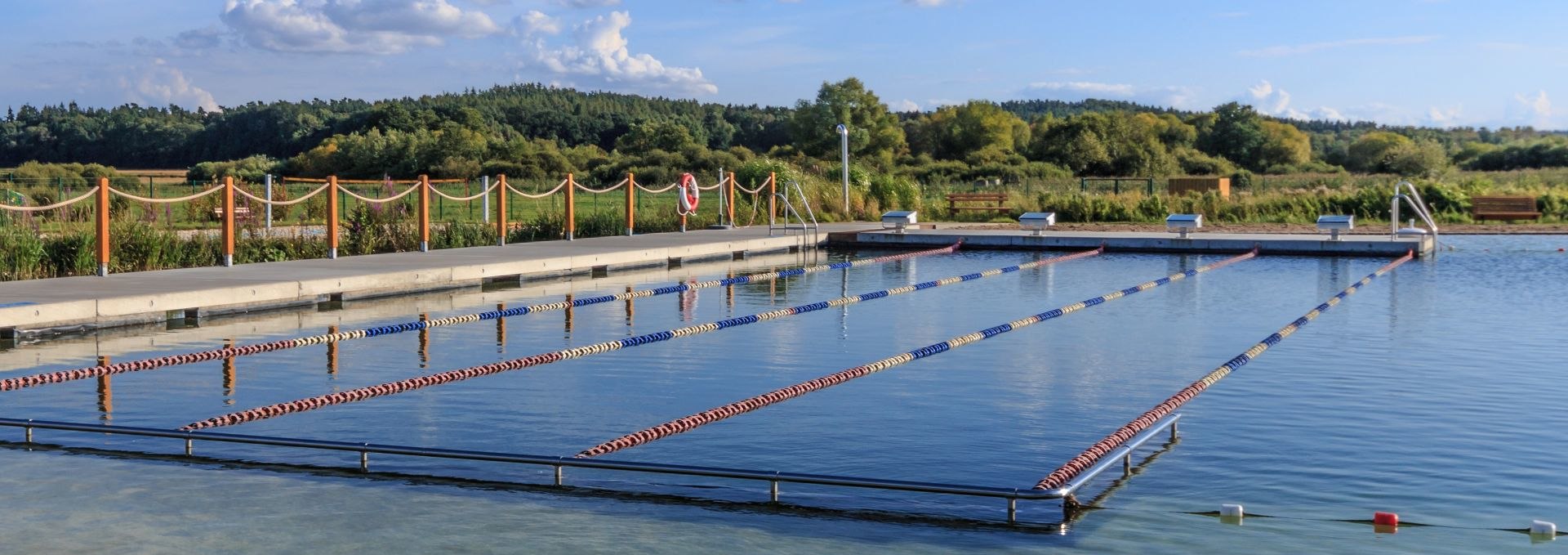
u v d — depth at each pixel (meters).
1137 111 111.31
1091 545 6.25
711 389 10.38
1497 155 69.25
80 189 40.78
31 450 8.18
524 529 6.52
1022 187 47.28
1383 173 67.56
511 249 21.88
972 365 11.63
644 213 29.70
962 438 8.55
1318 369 11.21
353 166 71.81
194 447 8.27
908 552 6.17
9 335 12.77
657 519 6.71
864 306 16.52
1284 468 7.69
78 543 6.25
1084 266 22.53
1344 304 16.28
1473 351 12.20
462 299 16.81
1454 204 33.94
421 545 6.24
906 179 38.53
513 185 49.25
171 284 15.31
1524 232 29.59
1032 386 10.50
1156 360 11.78
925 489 6.96
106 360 11.56
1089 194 38.00
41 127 101.06
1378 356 11.98
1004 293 18.08
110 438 8.51
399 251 22.38
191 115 112.06
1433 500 6.98
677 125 80.38
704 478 7.52
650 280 19.83
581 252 21.38
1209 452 8.08
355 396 9.97
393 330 13.80
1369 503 6.94
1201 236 26.56
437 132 80.38
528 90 127.12
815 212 33.38
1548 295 17.09
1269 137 88.81
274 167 74.38
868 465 7.84
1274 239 25.02
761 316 15.18
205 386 10.45
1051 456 8.05
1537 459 7.85
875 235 27.77
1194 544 6.24
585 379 10.84
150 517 6.69
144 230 18.88
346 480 7.47
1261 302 16.58
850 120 82.75
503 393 10.18
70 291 14.42
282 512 6.80
